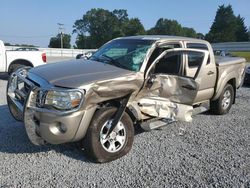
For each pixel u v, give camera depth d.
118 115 4.74
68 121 4.34
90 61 5.64
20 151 5.06
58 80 4.55
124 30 113.44
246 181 4.31
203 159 4.98
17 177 4.23
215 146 5.55
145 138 5.80
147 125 5.36
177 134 6.10
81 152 5.07
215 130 6.47
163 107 5.37
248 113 8.05
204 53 5.64
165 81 5.29
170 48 5.59
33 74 5.03
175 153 5.18
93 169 4.53
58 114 4.32
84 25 115.00
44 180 4.18
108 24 112.88
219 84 7.14
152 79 5.18
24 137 5.66
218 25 122.62
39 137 4.55
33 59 13.19
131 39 6.04
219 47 63.56
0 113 7.24
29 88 4.78
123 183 4.16
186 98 5.54
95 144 4.59
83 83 4.48
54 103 4.34
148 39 5.80
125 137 4.96
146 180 4.26
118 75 4.87
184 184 4.18
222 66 7.19
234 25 121.06
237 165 4.79
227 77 7.39
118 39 6.34
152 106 5.27
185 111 5.58
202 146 5.53
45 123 4.38
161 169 4.59
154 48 5.55
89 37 115.06
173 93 5.41
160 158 4.96
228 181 4.29
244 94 11.08
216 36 116.38
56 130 4.40
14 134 5.80
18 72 5.46
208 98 7.02
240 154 5.23
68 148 5.21
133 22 113.56
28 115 4.48
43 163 4.67
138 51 5.49
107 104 4.89
